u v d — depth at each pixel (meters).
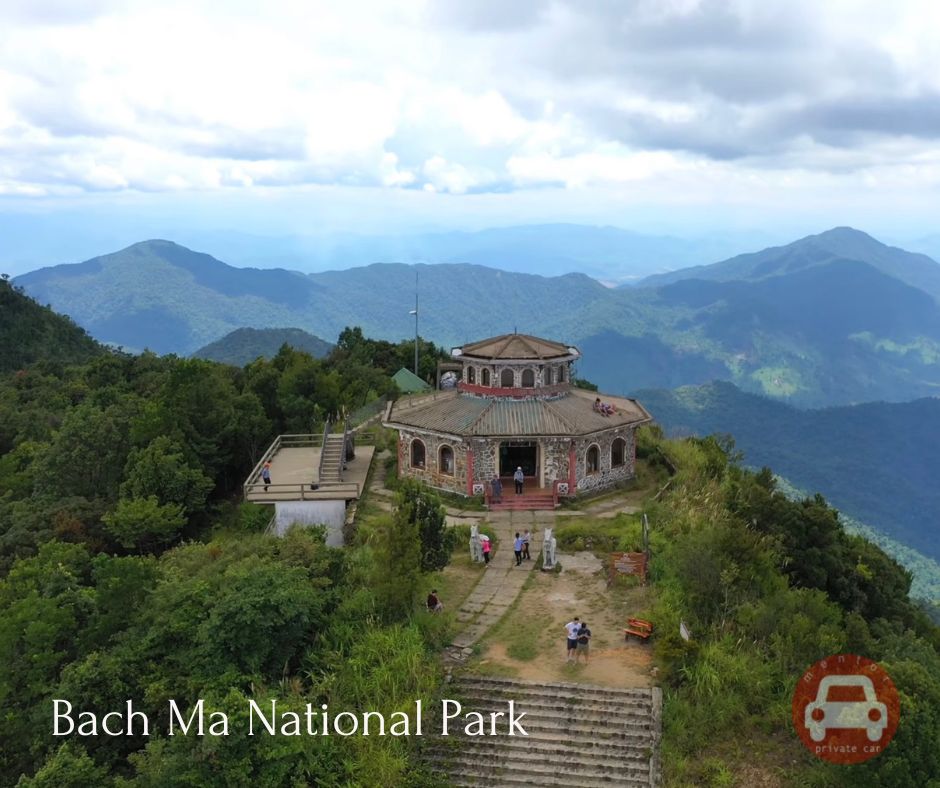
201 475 52.72
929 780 21.83
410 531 30.66
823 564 40.22
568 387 52.06
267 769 22.75
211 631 26.84
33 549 47.44
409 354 102.75
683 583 31.94
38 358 133.25
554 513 45.44
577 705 26.25
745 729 25.33
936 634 43.03
